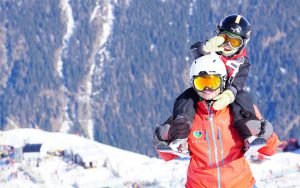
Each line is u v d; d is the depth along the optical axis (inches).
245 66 369.1
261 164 1471.5
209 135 346.3
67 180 1609.3
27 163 1732.3
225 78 342.6
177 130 332.8
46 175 1638.8
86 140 2027.6
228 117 345.4
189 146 352.5
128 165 1729.8
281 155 1547.7
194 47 364.8
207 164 350.6
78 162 1756.9
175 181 1457.9
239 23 365.1
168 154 345.1
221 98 334.0
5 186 1526.8
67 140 2017.7
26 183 1565.0
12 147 1815.9
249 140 333.1
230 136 345.1
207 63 335.3
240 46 366.6
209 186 353.4
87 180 1604.3
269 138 333.4
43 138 2021.4
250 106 339.9
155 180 1493.6
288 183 1295.5
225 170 349.1
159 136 334.0
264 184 1304.1
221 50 363.6
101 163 1728.6
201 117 347.9
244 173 352.5
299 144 1635.1
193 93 350.6
